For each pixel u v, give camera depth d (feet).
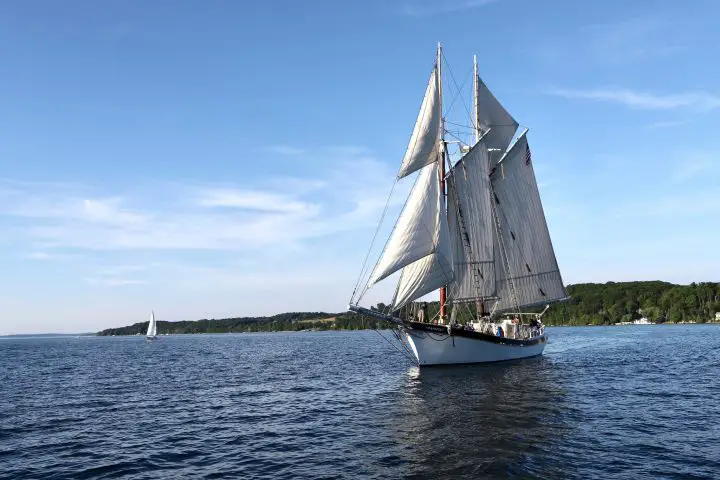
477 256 179.52
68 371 212.02
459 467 60.44
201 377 173.17
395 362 207.41
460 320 178.29
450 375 143.13
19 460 69.72
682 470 58.08
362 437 77.10
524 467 59.72
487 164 183.01
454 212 174.40
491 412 91.09
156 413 103.81
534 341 192.13
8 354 393.91
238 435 81.87
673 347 250.78
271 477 59.98
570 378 134.82
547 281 201.98
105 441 79.77
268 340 609.42
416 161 155.43
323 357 252.62
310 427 86.02
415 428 81.05
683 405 95.96
